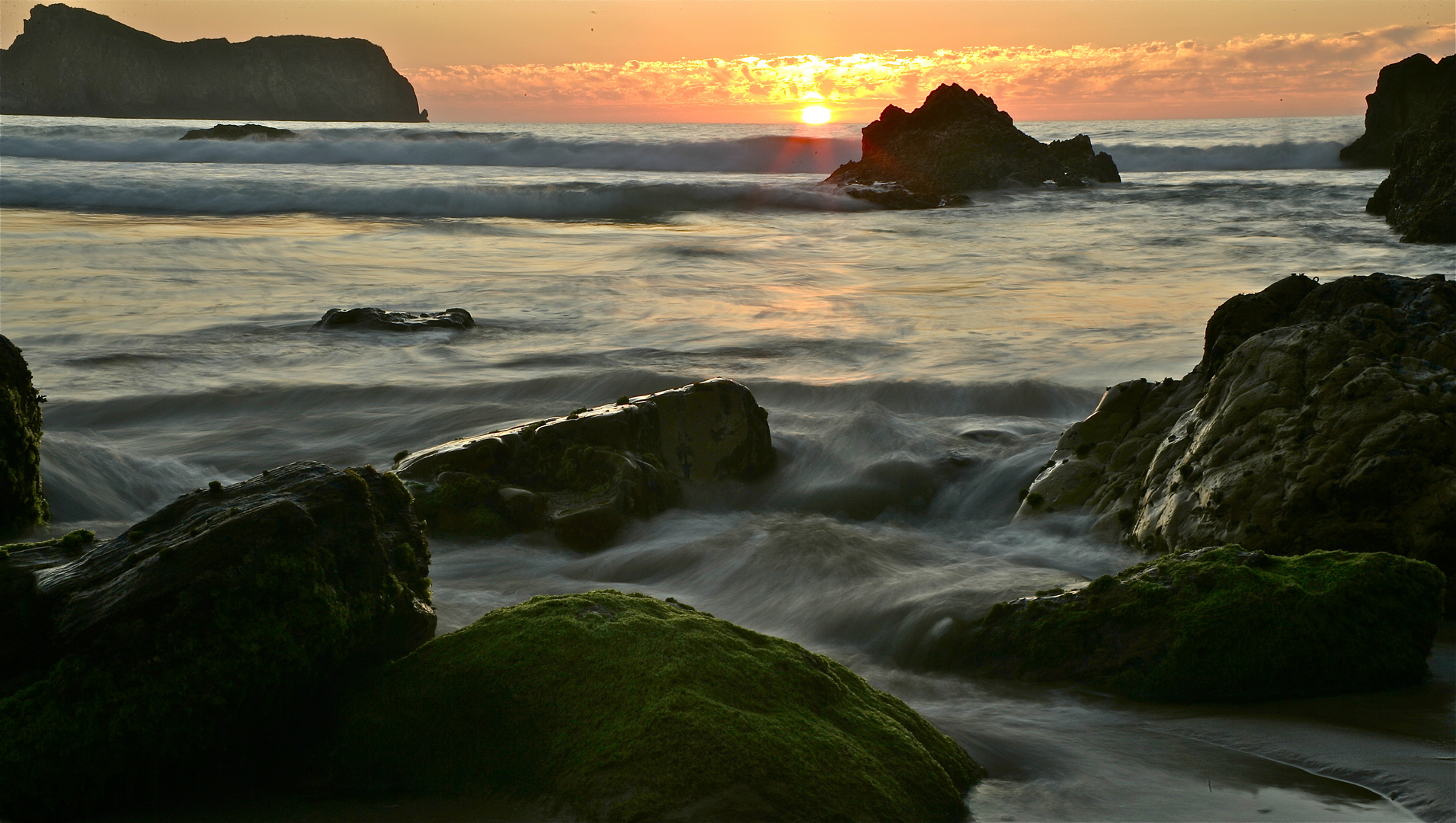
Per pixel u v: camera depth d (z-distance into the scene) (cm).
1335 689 456
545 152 5278
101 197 3195
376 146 5141
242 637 351
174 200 3216
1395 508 564
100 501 795
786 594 617
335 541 383
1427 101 4928
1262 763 388
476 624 399
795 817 309
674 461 820
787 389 1138
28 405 755
